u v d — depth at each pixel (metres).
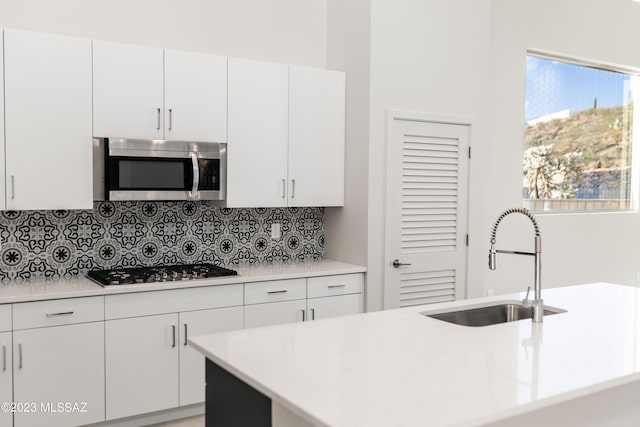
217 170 3.86
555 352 2.10
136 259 3.94
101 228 3.81
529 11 5.48
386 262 4.30
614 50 6.18
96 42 3.44
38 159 3.30
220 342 2.21
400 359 2.00
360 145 4.29
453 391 1.68
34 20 3.56
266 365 1.92
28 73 3.25
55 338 3.10
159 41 3.97
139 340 3.36
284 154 4.16
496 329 2.44
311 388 1.70
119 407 3.31
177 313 3.47
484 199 5.04
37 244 3.61
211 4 4.17
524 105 5.50
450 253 4.64
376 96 4.21
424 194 4.50
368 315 2.70
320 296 4.05
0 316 2.95
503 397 1.64
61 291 3.14
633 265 6.51
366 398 1.63
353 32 4.36
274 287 3.83
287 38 4.50
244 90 3.97
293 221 4.61
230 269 4.04
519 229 5.51
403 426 1.44
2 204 3.21
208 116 3.83
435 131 4.52
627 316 2.71
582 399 2.03
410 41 4.37
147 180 3.60
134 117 3.57
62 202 3.38
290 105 4.18
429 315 2.84
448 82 4.57
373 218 4.25
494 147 5.28
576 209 6.09
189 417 3.62
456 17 4.60
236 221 4.34
